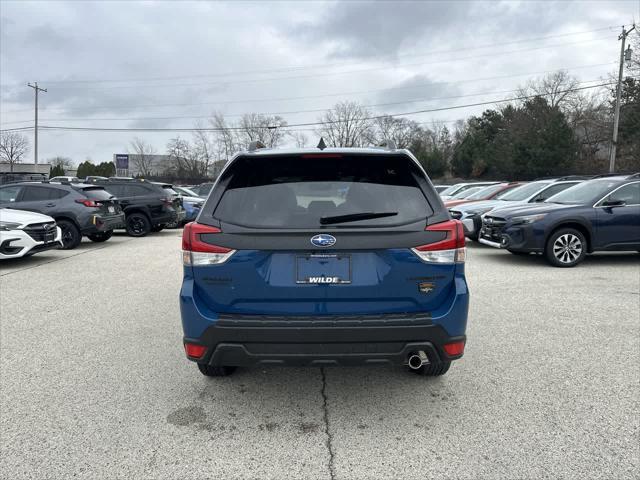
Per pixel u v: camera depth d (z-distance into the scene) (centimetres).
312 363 304
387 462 281
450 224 307
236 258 302
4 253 888
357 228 301
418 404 354
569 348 464
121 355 454
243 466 278
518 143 5034
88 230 1201
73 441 304
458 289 307
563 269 863
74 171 8375
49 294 700
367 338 298
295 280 301
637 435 307
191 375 409
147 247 1242
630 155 3931
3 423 326
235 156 325
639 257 1001
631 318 561
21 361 439
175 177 6762
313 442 303
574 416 332
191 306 308
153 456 288
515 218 900
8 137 7419
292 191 317
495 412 340
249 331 299
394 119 8325
